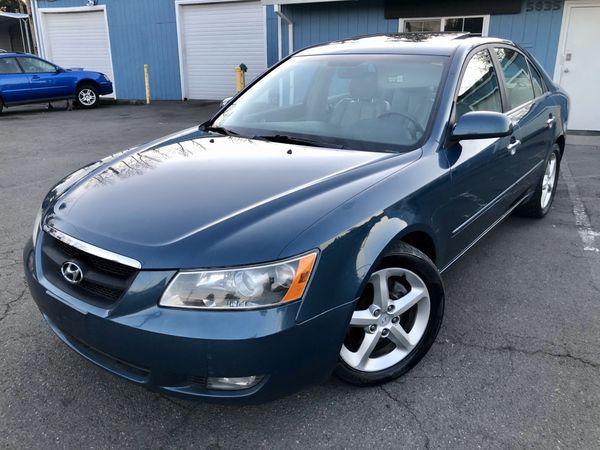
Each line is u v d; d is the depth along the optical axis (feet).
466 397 8.25
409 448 7.23
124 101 54.70
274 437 7.44
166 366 6.53
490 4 34.27
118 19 53.78
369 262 7.30
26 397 8.16
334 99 10.89
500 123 9.10
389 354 8.54
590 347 9.60
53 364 8.96
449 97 9.89
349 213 7.30
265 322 6.38
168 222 7.07
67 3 55.62
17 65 45.68
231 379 6.63
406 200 8.15
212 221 6.98
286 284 6.51
